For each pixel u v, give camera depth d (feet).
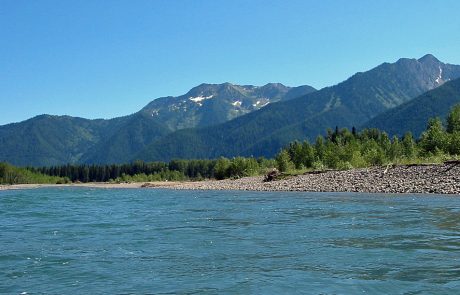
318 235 67.92
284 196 168.66
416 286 39.11
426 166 184.14
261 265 48.42
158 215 107.24
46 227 85.66
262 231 73.92
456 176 163.02
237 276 43.80
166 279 43.37
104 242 65.67
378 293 37.35
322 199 143.64
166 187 360.48
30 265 50.44
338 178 209.15
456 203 114.93
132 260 52.44
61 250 59.47
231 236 69.26
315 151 364.17
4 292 40.09
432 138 259.39
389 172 191.83
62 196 231.91
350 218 88.58
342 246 58.23
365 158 268.21
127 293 39.01
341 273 44.04
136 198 193.26
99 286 41.45
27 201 182.09
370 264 47.65
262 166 437.99
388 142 349.00
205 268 47.62
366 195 155.22
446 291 37.55
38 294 39.27
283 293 37.86
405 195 147.95
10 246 63.05
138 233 74.69
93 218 103.04
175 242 64.64
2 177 647.15
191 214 107.55
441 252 53.21
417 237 63.82
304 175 256.11
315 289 38.75
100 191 318.04
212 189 273.13
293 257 52.16
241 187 255.91
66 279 44.16
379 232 69.26
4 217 107.76
